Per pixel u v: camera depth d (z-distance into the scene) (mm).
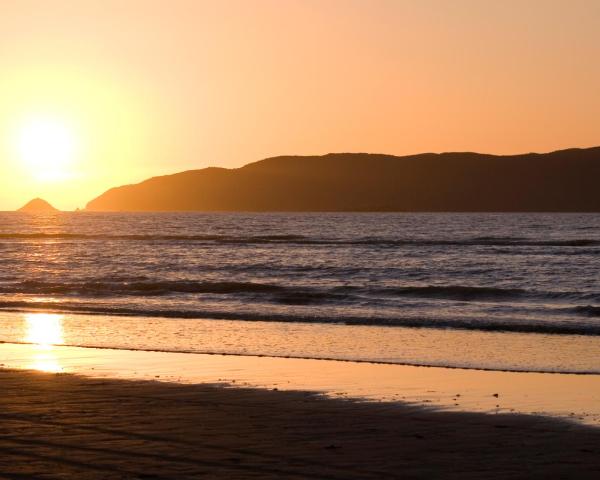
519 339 27203
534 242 100438
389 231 151000
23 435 13188
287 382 19234
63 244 103500
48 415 14883
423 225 189375
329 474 10984
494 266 63938
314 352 24328
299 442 12875
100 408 15625
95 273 60031
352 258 76000
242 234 137000
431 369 21344
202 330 29578
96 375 20203
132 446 12461
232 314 34062
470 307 37844
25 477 10711
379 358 23172
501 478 10828
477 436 13398
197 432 13547
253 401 16578
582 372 20859
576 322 31156
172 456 11867
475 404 16500
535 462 11680
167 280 54531
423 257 76312
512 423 14508
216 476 10820
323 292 45531
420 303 39531
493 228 166875
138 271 61750
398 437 13305
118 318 33562
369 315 33531
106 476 10766
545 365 21953
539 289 47219
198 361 22719
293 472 11062
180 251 87625
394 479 10781
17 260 73938
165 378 19766
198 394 17375
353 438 13203
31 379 19266
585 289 47719
